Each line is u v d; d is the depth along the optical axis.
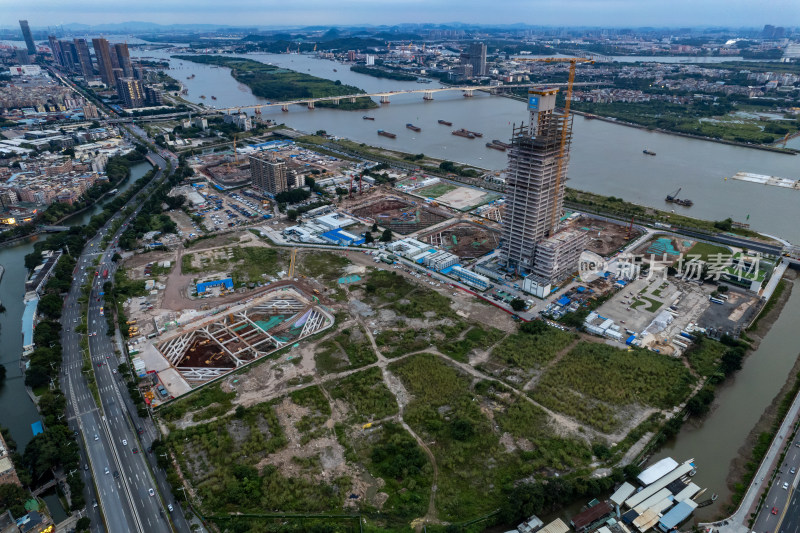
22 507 199.25
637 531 196.62
